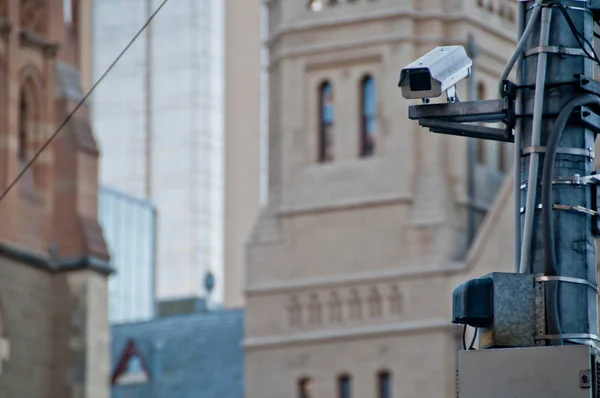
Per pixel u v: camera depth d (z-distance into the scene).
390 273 86.12
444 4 87.81
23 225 75.88
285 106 90.31
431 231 86.06
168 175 137.88
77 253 76.69
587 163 18.50
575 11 18.72
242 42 136.25
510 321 17.95
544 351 17.52
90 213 77.56
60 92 77.88
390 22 88.25
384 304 86.25
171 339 100.75
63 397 75.81
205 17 138.25
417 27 88.12
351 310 87.06
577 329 18.06
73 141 77.75
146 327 102.00
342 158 89.00
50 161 77.62
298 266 88.56
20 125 77.19
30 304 75.69
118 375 100.44
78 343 76.12
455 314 18.14
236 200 133.62
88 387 76.06
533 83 18.73
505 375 17.59
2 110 76.06
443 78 19.02
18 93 76.88
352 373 86.31
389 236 86.75
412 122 87.88
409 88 19.08
